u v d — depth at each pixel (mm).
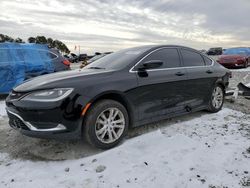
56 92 3236
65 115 3209
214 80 5215
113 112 3609
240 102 6422
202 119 4898
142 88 3900
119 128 3691
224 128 4332
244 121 4734
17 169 3119
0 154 3549
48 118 3195
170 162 3131
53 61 8406
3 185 2766
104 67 4105
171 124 4598
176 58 4609
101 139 3496
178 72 4477
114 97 3717
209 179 2734
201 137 3914
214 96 5328
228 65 16672
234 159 3152
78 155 3439
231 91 6676
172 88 4352
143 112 3980
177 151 3426
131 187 2648
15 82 7512
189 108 4750
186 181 2711
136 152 3449
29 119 3254
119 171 2969
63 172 3008
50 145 3791
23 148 3725
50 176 2928
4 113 5785
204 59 5262
